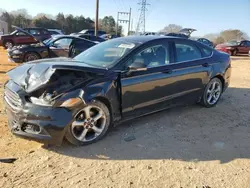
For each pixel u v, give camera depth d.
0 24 50.38
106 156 3.58
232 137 4.32
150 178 3.12
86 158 3.52
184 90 5.07
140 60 4.41
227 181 3.11
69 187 2.92
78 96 3.64
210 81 5.59
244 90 7.64
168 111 5.42
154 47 4.66
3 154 3.55
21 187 2.90
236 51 24.55
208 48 5.72
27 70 3.99
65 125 3.55
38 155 3.56
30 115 3.54
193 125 4.75
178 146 3.93
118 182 3.03
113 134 4.25
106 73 3.99
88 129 3.87
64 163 3.39
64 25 66.12
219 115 5.32
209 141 4.14
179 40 5.11
